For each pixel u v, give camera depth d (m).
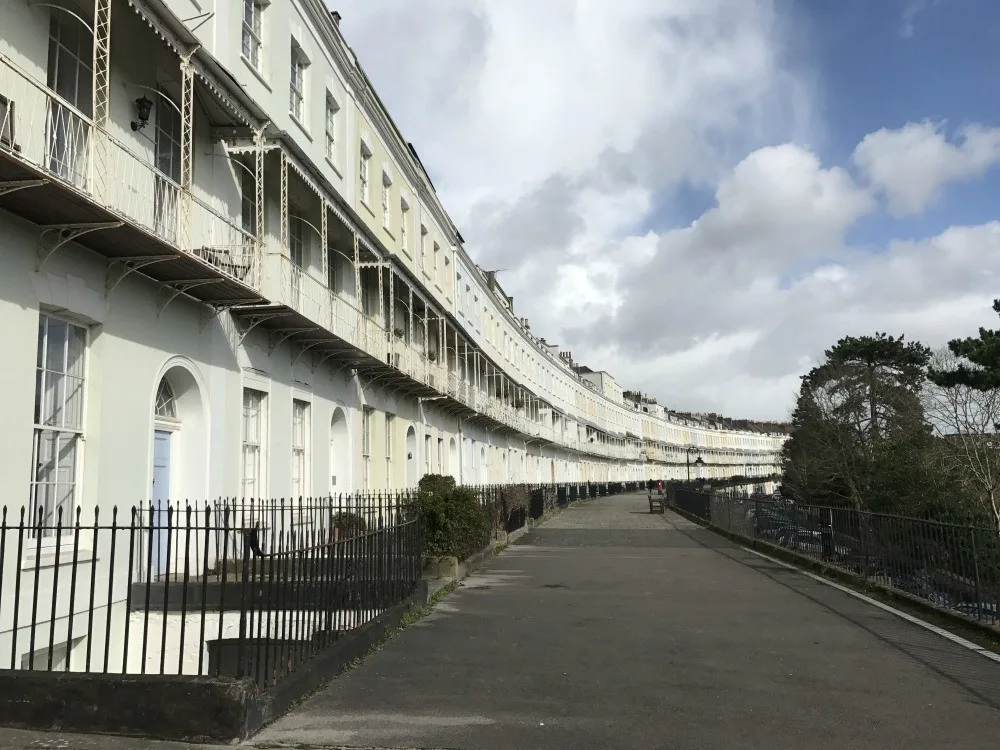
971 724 5.48
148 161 10.79
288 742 5.04
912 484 16.47
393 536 9.57
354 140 18.67
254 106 11.69
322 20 16.34
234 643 9.17
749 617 9.87
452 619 9.73
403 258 22.92
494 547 18.67
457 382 28.50
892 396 30.58
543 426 56.69
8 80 8.02
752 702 6.05
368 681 6.61
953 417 20.52
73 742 4.89
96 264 9.12
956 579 9.65
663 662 7.41
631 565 16.23
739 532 23.03
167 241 8.94
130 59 10.43
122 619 9.35
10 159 6.57
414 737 5.18
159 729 5.02
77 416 9.05
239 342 12.70
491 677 6.80
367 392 19.72
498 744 5.07
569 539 23.89
